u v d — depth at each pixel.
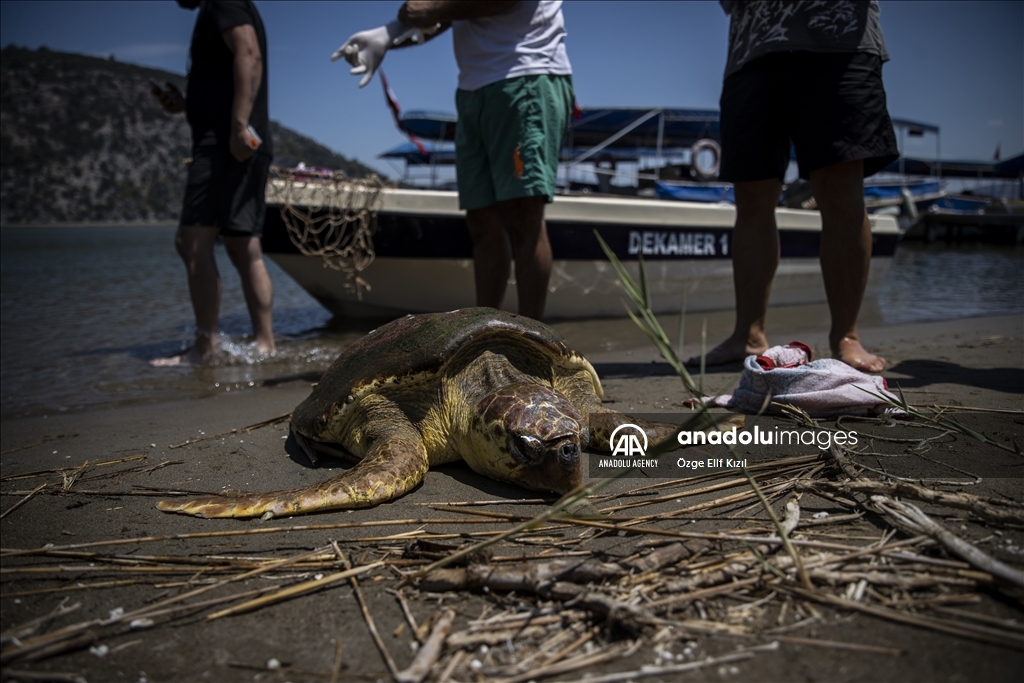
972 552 1.51
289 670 1.33
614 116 15.00
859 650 1.29
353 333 6.78
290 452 2.97
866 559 1.60
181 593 1.64
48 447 3.18
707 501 2.11
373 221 6.37
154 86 5.90
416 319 3.10
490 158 3.96
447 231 6.62
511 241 4.07
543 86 3.78
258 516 2.09
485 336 2.81
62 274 13.22
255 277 5.67
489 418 2.42
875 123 3.64
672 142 17.73
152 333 6.91
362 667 1.33
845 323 3.97
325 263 6.29
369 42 4.29
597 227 7.01
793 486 2.12
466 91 4.04
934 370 4.04
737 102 4.08
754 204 4.29
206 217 5.29
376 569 1.73
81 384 4.82
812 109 3.73
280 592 1.62
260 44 5.30
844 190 3.78
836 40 3.62
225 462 2.82
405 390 2.78
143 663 1.36
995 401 3.19
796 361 3.41
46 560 1.84
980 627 1.32
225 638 1.44
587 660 1.29
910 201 20.48
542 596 1.52
